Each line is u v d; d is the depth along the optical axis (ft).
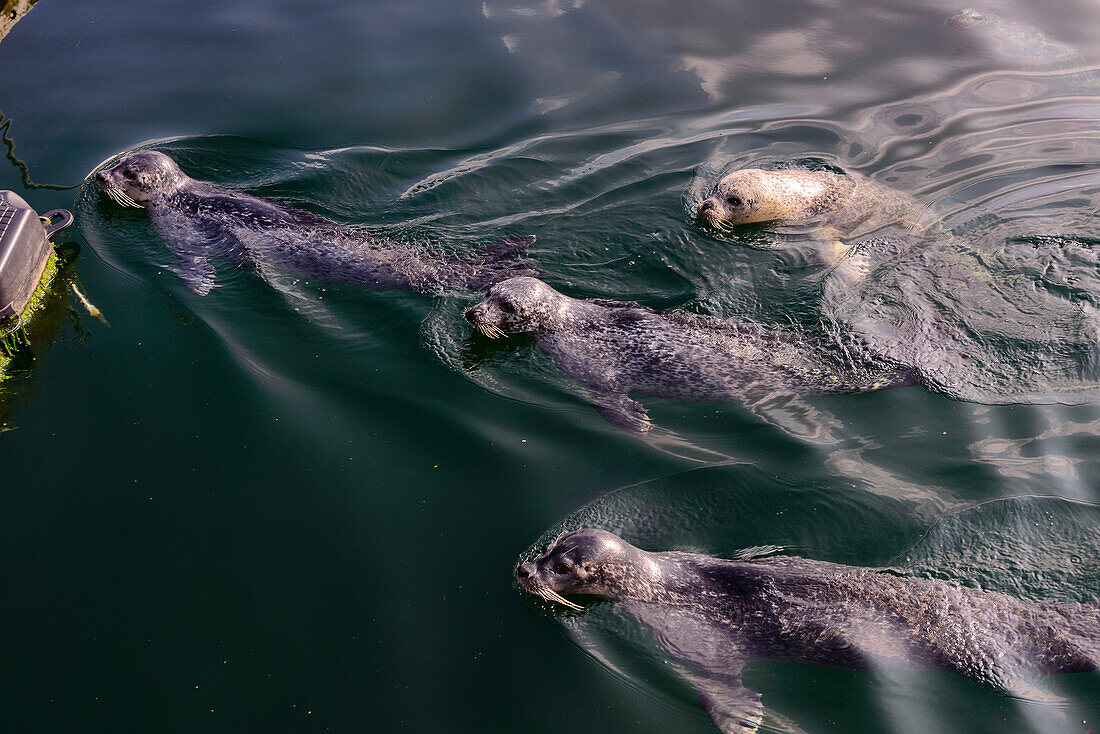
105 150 17.87
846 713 12.76
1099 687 12.77
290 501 14.01
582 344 15.49
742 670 13.01
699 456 14.40
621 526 13.88
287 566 13.58
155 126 18.30
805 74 19.35
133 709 12.84
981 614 13.07
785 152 18.04
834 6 20.88
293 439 14.47
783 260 16.47
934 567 13.48
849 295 15.87
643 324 15.56
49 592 13.41
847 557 13.60
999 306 15.58
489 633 13.23
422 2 20.98
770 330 15.53
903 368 15.03
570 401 14.99
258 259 16.34
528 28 20.38
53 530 13.76
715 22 20.53
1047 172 17.38
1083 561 13.46
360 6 20.89
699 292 16.15
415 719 12.78
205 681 12.97
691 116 18.65
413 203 17.39
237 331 15.52
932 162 17.76
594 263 16.58
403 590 13.44
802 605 13.15
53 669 13.01
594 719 12.77
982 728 12.64
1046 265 15.98
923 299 15.72
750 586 13.30
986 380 14.90
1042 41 19.76
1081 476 14.05
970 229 16.62
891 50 19.81
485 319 15.52
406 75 19.35
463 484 14.16
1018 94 18.83
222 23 20.47
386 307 15.94
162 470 14.19
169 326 15.51
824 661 12.97
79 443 14.38
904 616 13.06
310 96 18.95
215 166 17.80
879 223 16.89
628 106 18.85
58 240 16.60
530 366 15.38
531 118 18.63
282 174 17.70
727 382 15.03
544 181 17.70
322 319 15.75
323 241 16.48
